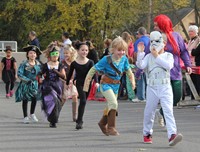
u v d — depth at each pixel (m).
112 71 14.69
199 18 53.47
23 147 13.27
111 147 13.31
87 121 18.22
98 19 47.00
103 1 46.53
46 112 16.67
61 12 47.75
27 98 17.72
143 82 24.52
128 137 14.83
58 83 17.05
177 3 53.00
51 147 13.29
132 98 24.80
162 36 13.97
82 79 16.33
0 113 20.28
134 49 23.31
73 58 19.47
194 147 13.41
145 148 13.20
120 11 48.50
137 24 54.56
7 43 42.06
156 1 52.91
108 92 14.73
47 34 51.28
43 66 17.19
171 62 13.51
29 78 17.81
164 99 13.44
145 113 13.78
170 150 12.98
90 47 24.95
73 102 18.03
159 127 16.58
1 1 56.06
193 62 22.50
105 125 15.09
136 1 48.88
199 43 21.67
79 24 47.66
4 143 13.78
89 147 13.31
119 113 20.44
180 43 15.54
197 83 22.44
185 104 22.41
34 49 18.05
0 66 27.06
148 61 13.72
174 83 15.45
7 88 26.81
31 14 51.56
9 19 54.03
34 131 15.86
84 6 46.34
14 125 17.14
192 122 17.98
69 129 16.34
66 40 26.22
